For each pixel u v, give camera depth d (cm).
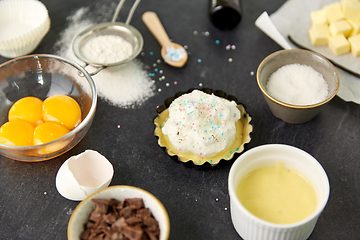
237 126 46
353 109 48
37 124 46
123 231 36
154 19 57
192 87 52
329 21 54
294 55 47
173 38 57
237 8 55
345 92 49
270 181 39
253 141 46
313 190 38
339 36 52
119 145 46
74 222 36
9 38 53
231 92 51
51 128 44
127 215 37
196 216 41
